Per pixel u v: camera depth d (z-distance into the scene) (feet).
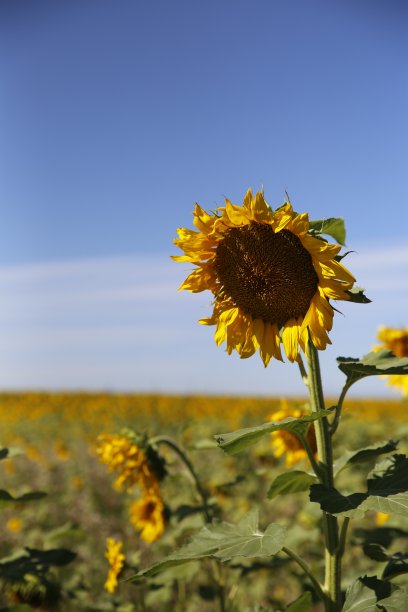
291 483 2.64
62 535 4.87
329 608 2.44
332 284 2.50
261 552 2.21
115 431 4.30
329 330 2.53
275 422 2.31
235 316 2.81
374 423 11.75
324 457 2.49
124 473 4.13
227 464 7.54
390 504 2.10
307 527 5.69
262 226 2.70
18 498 3.41
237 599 5.20
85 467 11.43
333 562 2.46
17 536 7.15
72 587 4.81
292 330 2.68
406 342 4.77
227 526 2.54
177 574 4.11
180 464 6.41
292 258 2.66
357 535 4.05
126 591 5.55
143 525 4.47
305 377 2.61
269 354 2.77
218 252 2.81
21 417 24.31
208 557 2.28
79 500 8.57
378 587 2.38
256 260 2.69
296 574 4.57
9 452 3.42
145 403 28.76
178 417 21.91
